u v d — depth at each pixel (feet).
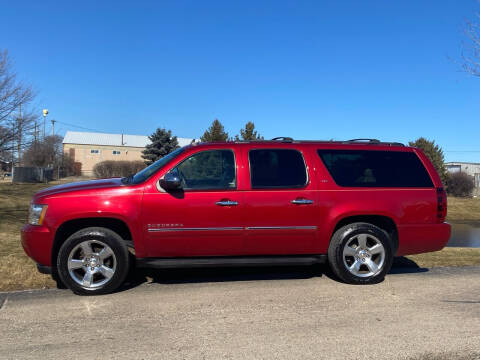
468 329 12.58
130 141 251.19
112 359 10.62
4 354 10.87
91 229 15.83
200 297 15.60
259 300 15.24
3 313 13.87
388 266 17.24
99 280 15.99
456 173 109.81
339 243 16.94
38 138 48.24
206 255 16.57
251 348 11.26
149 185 16.02
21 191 78.79
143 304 14.80
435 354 10.94
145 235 15.90
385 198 17.24
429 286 17.10
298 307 14.48
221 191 16.30
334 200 16.90
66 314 13.79
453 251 25.23
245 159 16.83
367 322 13.11
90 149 236.43
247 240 16.51
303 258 17.10
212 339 11.84
